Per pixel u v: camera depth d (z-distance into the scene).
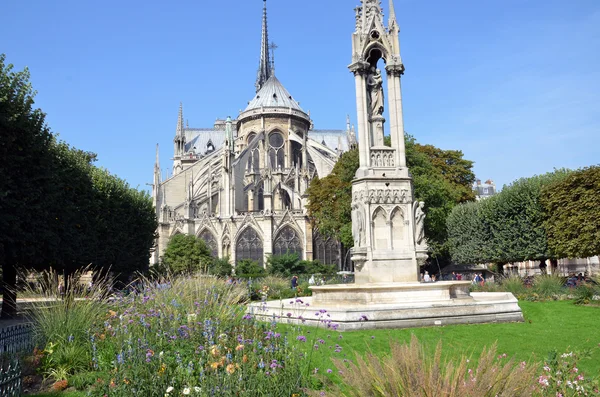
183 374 8.34
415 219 19.22
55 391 10.33
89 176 37.94
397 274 18.59
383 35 20.44
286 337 10.16
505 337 14.41
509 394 5.97
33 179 26.77
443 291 17.44
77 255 32.75
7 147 24.91
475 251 45.75
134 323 11.30
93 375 10.79
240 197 91.38
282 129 108.75
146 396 8.23
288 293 34.56
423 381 6.04
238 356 8.55
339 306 16.14
